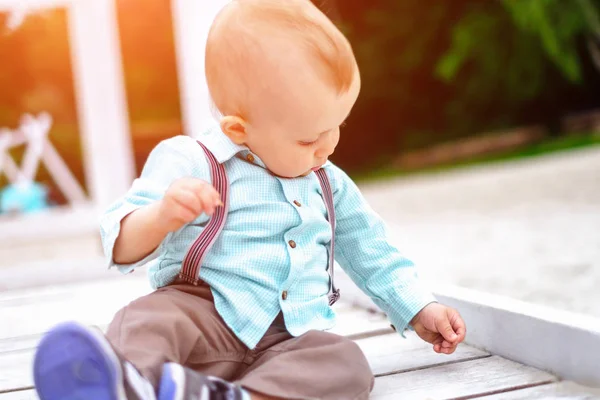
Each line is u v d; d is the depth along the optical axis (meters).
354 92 1.29
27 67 6.48
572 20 9.11
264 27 1.26
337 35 1.28
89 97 3.51
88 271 2.82
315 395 1.17
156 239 1.20
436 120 10.14
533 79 9.73
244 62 1.26
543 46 9.44
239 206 1.33
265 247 1.32
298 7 1.30
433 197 6.04
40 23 6.32
